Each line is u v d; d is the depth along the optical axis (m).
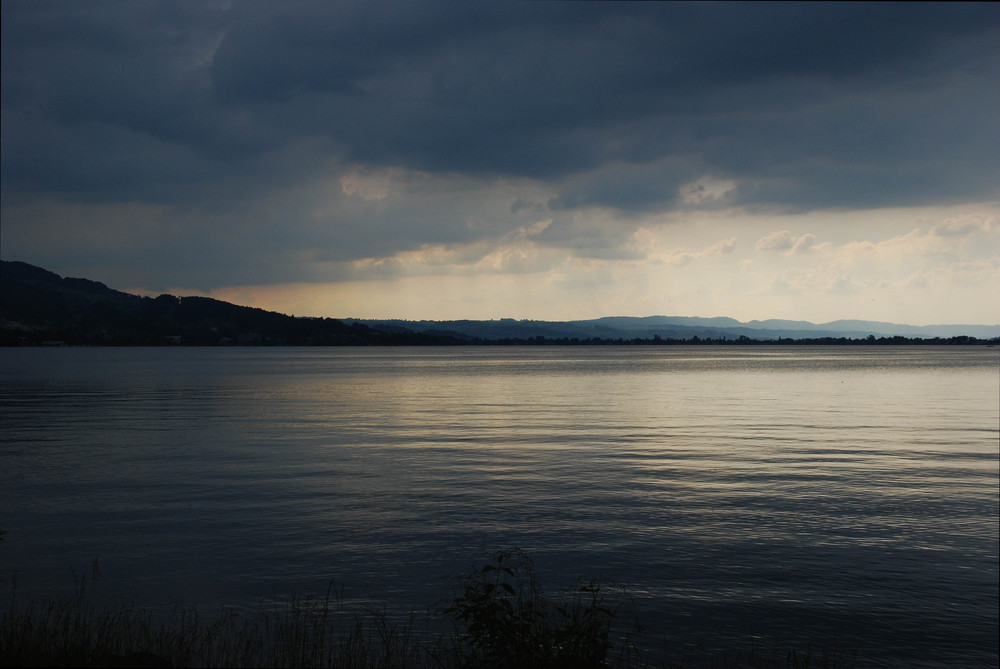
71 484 22.05
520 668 8.28
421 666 9.81
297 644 9.98
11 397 59.19
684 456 27.50
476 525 17.25
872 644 11.12
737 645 11.04
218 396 60.66
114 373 105.56
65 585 13.23
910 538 16.22
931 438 32.78
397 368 128.12
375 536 16.33
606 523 17.45
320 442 31.55
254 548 15.43
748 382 82.25
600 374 103.75
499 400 56.38
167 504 19.39
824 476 23.27
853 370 116.31
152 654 8.91
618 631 11.42
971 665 10.52
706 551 15.28
